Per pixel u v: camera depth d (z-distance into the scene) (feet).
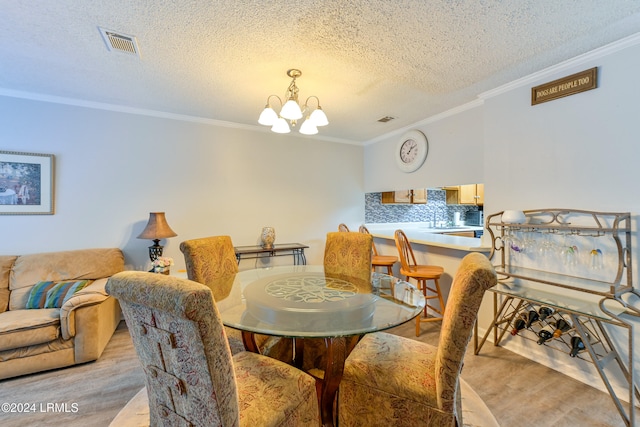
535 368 7.09
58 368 7.00
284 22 5.38
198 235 11.35
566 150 6.79
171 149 10.84
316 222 13.98
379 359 4.84
